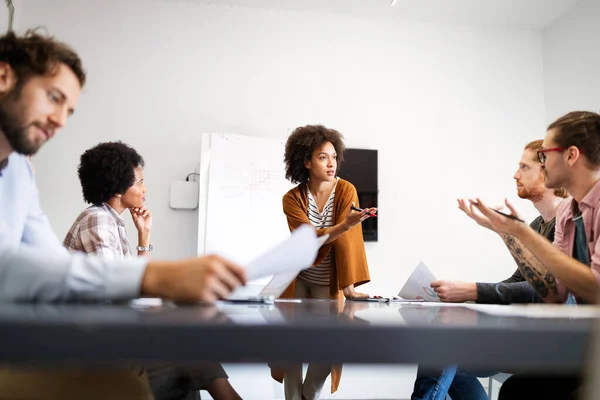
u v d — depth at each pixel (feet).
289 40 12.46
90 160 6.19
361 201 12.01
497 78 13.21
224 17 12.26
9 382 2.10
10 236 2.89
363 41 12.76
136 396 2.29
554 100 12.97
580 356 1.52
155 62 11.82
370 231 11.94
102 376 2.28
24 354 1.31
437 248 12.30
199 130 11.79
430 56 13.01
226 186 11.12
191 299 1.93
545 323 1.74
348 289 7.73
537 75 13.42
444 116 12.84
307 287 7.95
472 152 12.81
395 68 12.81
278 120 12.14
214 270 1.94
